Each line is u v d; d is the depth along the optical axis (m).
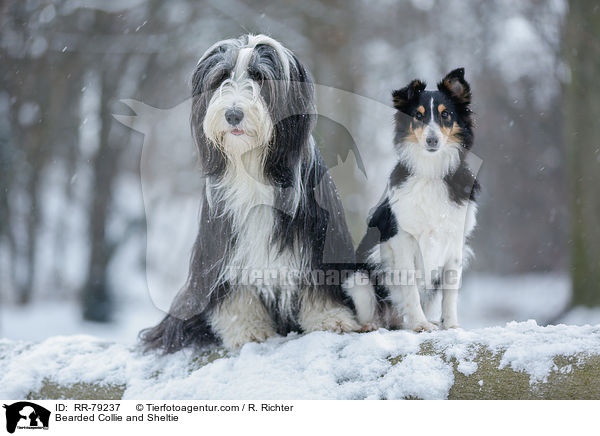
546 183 22.72
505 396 3.70
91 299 16.27
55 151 17.22
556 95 20.36
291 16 15.34
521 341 3.85
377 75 15.81
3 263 18.16
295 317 5.00
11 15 15.80
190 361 4.88
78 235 19.45
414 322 4.75
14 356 5.39
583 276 12.27
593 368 3.55
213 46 4.79
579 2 12.53
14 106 16.53
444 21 18.02
